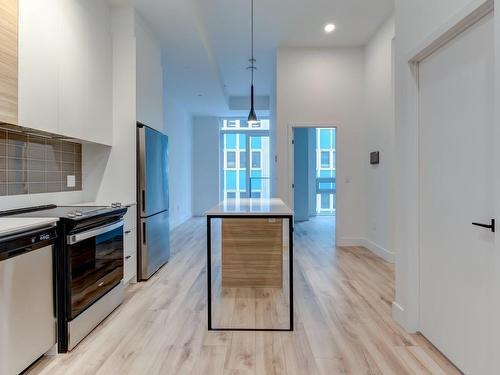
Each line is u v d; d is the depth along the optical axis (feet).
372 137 16.19
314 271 13.08
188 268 13.61
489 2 5.24
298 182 28.76
